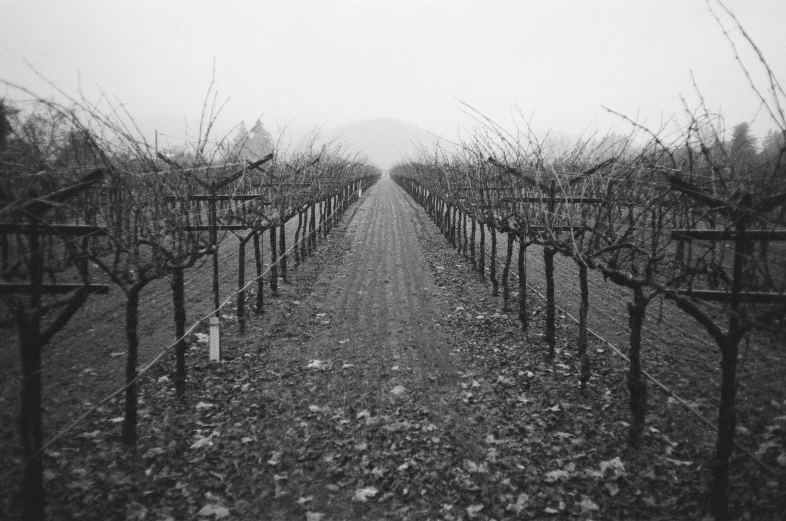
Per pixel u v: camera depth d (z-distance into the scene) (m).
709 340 10.67
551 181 9.02
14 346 9.47
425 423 7.34
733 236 5.17
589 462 6.27
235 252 20.88
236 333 11.43
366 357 10.12
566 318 12.52
